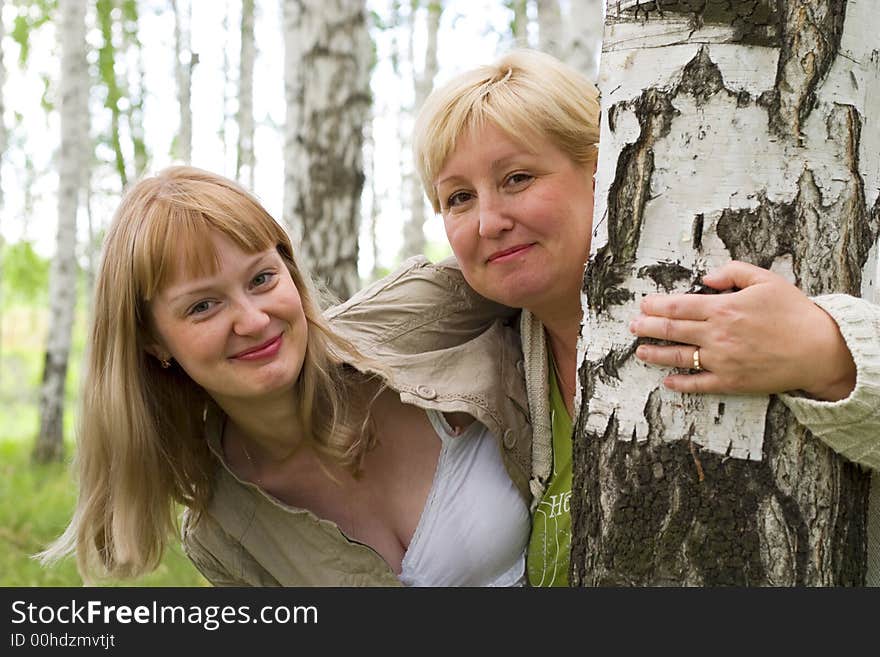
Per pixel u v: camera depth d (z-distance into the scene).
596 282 1.46
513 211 1.78
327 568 1.97
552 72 1.79
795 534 1.32
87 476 1.94
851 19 1.32
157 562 2.00
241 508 2.04
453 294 2.10
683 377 1.34
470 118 1.78
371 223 15.53
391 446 1.99
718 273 1.31
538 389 1.94
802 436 1.32
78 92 9.52
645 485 1.39
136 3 12.78
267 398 1.84
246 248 1.70
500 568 1.92
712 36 1.31
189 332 1.72
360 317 2.06
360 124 5.12
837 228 1.33
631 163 1.39
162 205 1.70
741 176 1.31
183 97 11.95
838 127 1.31
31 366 21.36
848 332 1.26
